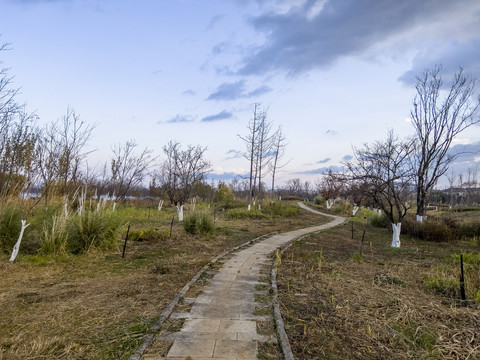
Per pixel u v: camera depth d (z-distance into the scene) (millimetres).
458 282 6020
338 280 6531
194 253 8953
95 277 6207
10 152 9922
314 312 4770
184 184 18531
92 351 3393
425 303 5254
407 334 4168
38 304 4672
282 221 20719
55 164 11484
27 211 9242
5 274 6070
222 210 24656
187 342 3670
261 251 9859
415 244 13148
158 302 4926
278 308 4773
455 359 3588
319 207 35562
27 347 3428
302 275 6953
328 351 3623
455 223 15727
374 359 3504
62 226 7875
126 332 3842
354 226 20484
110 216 9109
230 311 4711
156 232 11125
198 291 5625
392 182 11789
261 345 3650
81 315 4328
